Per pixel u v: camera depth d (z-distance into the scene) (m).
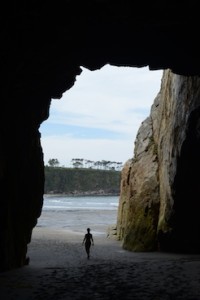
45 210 94.12
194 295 11.41
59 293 12.11
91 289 12.65
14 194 17.77
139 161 31.19
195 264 17.44
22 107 17.83
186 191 23.84
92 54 15.99
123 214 35.31
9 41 13.37
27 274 15.69
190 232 24.78
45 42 14.12
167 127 26.41
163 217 26.12
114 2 11.83
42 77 16.94
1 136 16.08
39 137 21.27
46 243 31.62
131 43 15.26
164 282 13.39
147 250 26.41
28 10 12.10
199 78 19.73
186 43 14.88
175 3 11.85
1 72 14.49
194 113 20.58
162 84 30.47
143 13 12.51
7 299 11.34
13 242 17.69
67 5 12.06
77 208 106.44
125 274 15.40
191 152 22.38
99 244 31.64
